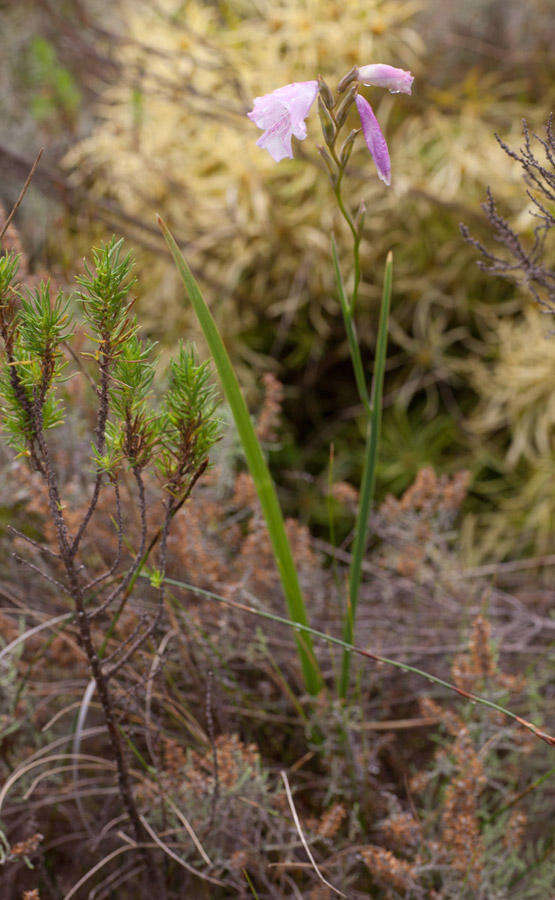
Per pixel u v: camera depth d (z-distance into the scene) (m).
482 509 2.41
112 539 1.68
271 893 1.53
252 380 2.49
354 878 1.53
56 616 1.66
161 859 1.56
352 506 1.83
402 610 1.78
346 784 1.58
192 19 2.71
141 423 1.36
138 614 1.58
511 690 1.58
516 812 1.57
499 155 2.43
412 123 2.54
